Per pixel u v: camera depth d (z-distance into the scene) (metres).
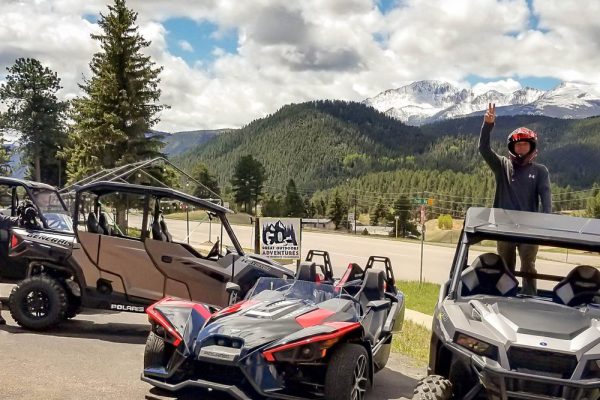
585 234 6.16
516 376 4.83
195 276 9.49
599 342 5.02
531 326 5.18
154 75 43.00
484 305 5.71
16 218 11.43
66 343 8.46
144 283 9.41
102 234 9.37
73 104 45.41
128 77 42.16
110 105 41.81
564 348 4.89
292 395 6.02
